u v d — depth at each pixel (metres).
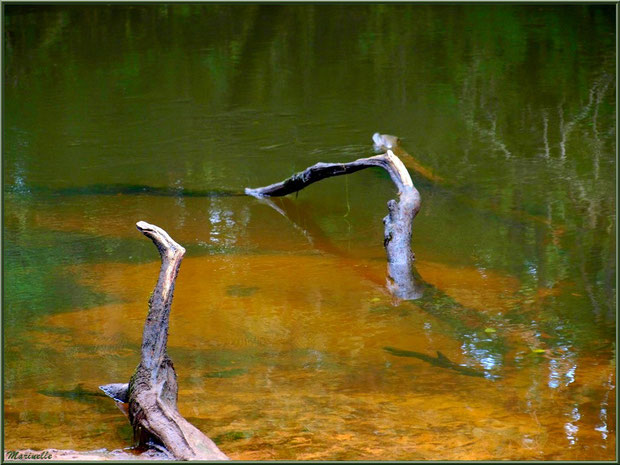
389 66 19.22
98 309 7.10
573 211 10.06
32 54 20.77
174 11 26.19
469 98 16.34
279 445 4.68
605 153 12.64
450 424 4.98
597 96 16.12
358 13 25.83
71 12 25.97
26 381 5.68
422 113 15.39
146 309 7.11
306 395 5.41
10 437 4.81
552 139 13.47
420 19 24.84
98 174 12.03
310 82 18.02
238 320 6.87
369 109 15.77
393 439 4.76
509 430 4.89
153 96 16.97
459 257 8.58
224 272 8.16
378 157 9.95
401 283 7.83
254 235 9.53
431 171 12.02
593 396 5.41
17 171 12.04
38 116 15.34
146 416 4.74
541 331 6.61
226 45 21.78
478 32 22.77
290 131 14.42
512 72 18.38
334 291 7.62
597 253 8.59
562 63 18.98
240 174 12.12
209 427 4.91
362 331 6.63
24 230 9.48
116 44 21.95
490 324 6.78
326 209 10.73
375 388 5.53
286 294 7.53
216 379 5.68
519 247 8.85
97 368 5.91
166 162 12.71
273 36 22.80
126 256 8.61
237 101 16.55
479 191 11.04
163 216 10.19
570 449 4.64
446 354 6.16
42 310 7.06
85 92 17.22
